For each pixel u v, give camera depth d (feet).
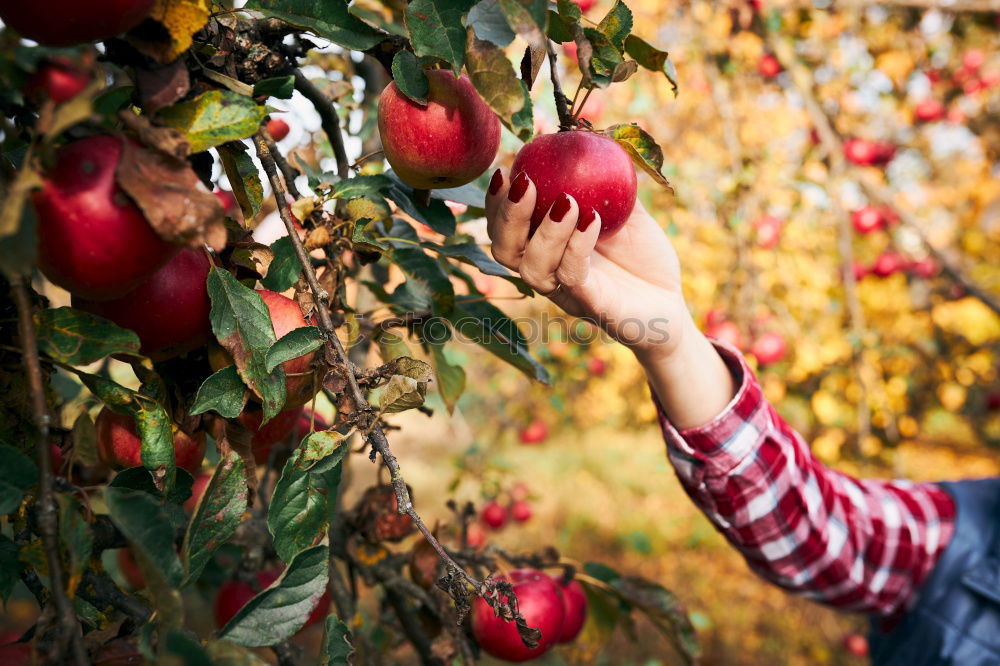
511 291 8.59
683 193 11.09
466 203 3.30
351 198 2.89
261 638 2.10
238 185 2.56
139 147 1.96
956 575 4.59
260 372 2.34
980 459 20.51
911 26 12.17
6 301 2.09
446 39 2.32
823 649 14.24
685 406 4.10
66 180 1.89
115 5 1.86
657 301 3.78
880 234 13.41
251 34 2.64
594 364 13.37
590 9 8.54
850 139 12.17
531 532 16.88
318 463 2.39
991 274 15.15
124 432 2.60
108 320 2.27
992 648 4.37
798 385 12.84
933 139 14.26
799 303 12.09
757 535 4.32
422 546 4.33
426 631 4.45
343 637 2.27
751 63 11.48
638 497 18.48
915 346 14.38
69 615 1.79
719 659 13.87
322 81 4.28
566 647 6.09
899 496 4.85
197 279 2.37
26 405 2.35
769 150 11.87
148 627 1.90
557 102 3.02
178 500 2.48
